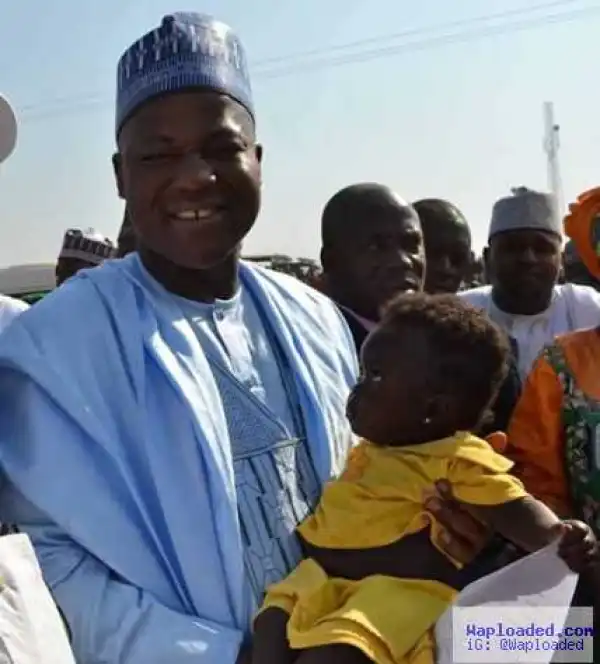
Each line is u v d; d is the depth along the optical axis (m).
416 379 2.04
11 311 3.35
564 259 6.27
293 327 2.44
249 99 2.31
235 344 2.32
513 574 1.89
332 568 2.08
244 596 2.07
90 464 2.04
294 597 2.02
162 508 2.04
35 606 1.86
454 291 4.68
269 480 2.20
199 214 2.18
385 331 2.10
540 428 2.85
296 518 2.21
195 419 2.07
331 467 2.32
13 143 2.75
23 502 2.10
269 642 1.97
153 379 2.12
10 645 1.79
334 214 3.62
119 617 1.97
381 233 3.54
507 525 1.95
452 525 1.98
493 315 4.62
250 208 2.26
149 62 2.20
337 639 1.88
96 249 5.75
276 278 2.56
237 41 2.32
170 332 2.18
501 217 4.52
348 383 2.53
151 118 2.18
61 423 2.05
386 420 2.08
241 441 2.20
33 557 1.92
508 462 2.02
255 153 2.32
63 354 2.08
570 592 1.91
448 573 2.00
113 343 2.13
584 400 2.76
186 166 2.16
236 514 2.07
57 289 2.28
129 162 2.23
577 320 4.59
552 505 2.78
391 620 1.92
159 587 2.04
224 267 2.33
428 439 2.08
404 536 2.02
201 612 2.03
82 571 2.03
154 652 1.95
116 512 2.03
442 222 4.60
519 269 4.45
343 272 3.59
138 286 2.23
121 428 2.08
